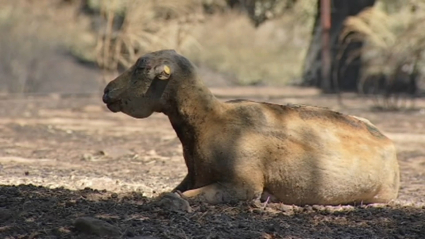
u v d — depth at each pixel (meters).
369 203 16.31
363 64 51.72
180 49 46.03
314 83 68.50
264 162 15.17
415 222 14.79
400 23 48.19
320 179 15.31
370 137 16.22
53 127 34.38
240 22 77.38
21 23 69.38
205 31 72.75
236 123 15.23
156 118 41.09
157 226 13.25
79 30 70.81
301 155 15.24
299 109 15.84
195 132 15.38
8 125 34.19
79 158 24.73
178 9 46.28
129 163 23.81
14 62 66.44
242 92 58.75
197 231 13.11
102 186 17.84
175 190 15.66
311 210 15.27
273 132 15.28
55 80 65.56
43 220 13.48
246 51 76.25
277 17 75.69
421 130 36.16
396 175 16.42
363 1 62.28
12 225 13.12
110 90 15.45
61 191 16.09
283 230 13.56
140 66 15.38
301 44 77.88
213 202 14.91
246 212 14.59
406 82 60.28
